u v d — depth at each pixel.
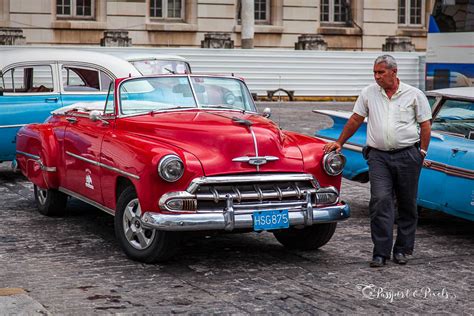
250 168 7.85
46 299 6.96
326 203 8.19
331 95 33.03
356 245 9.05
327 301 6.99
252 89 31.69
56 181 9.95
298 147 8.26
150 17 36.50
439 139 9.58
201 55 30.55
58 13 34.88
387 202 8.07
